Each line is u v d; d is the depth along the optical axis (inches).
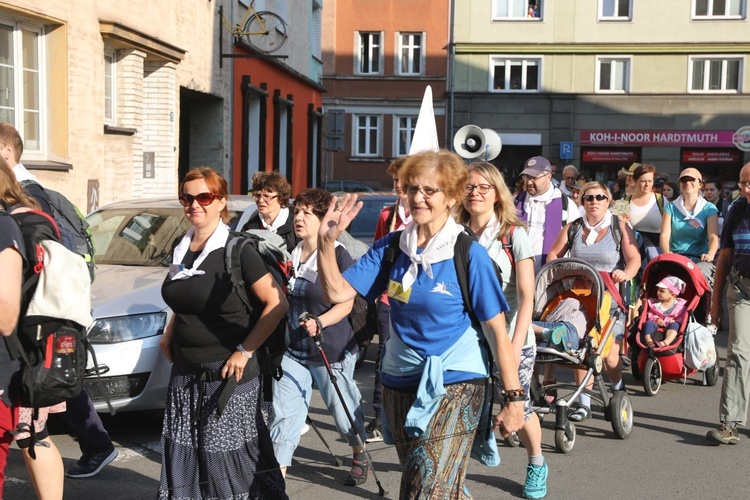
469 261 152.7
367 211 474.0
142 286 271.6
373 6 1642.5
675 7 1443.2
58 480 182.9
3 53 442.9
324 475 238.8
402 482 152.6
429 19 1638.8
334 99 1657.2
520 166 1507.1
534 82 1491.1
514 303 203.8
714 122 1453.0
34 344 165.0
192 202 172.4
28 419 176.2
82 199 496.4
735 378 268.7
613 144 1470.2
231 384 170.4
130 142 571.8
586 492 226.2
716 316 281.9
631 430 282.0
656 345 338.0
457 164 152.7
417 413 150.9
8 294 153.3
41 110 473.4
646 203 389.1
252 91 833.5
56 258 165.3
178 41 633.6
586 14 1459.2
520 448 265.4
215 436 171.2
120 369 251.8
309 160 1138.0
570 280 264.8
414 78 1646.2
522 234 199.6
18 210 166.2
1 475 169.2
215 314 171.8
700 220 368.8
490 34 1481.3
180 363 174.4
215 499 172.6
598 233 284.8
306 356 219.8
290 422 215.0
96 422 230.2
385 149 1663.4
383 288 160.6
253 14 768.3
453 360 153.5
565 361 249.8
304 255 226.8
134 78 570.6
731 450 265.3
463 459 151.6
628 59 1462.8
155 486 227.0
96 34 507.8
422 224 153.9
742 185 265.0
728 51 1437.0
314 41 1194.0
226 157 761.0
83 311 167.6
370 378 358.0
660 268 352.2
